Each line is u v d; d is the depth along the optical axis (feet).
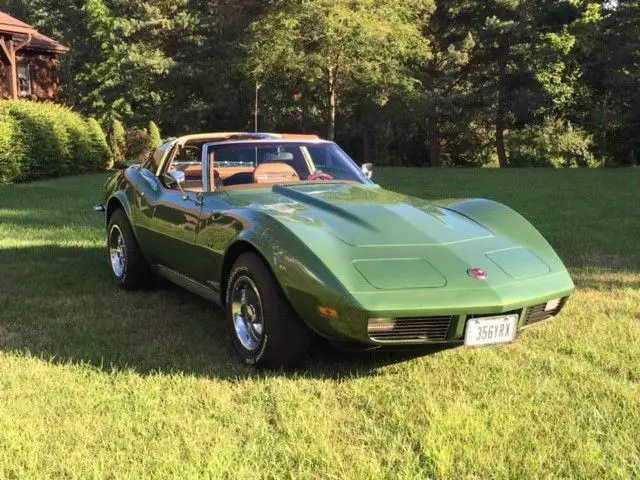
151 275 18.69
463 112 108.37
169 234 16.11
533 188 48.14
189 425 10.10
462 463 9.00
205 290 15.21
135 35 108.88
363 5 78.28
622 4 96.22
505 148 118.21
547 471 8.82
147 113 110.63
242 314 13.05
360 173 17.75
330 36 77.15
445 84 109.60
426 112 101.76
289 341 12.07
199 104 106.42
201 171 16.44
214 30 108.37
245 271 12.61
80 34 127.44
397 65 87.66
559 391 11.46
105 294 18.48
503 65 103.81
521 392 11.41
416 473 8.78
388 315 10.89
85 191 46.11
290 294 11.59
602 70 97.66
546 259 13.38
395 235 12.70
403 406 10.88
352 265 11.51
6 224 30.35
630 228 28.84
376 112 104.83
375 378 12.14
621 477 8.64
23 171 54.85
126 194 18.81
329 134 87.81
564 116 106.52
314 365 12.77
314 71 81.51
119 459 9.09
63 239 26.43
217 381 12.01
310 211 13.53
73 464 8.93
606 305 16.88
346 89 92.89
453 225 13.78
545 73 94.58
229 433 9.92
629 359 13.08
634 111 98.32
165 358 13.19
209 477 8.61
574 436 9.76
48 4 136.36
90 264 22.06
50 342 14.10
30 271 20.86
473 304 11.30
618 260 22.45
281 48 78.64
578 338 14.26
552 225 29.63
